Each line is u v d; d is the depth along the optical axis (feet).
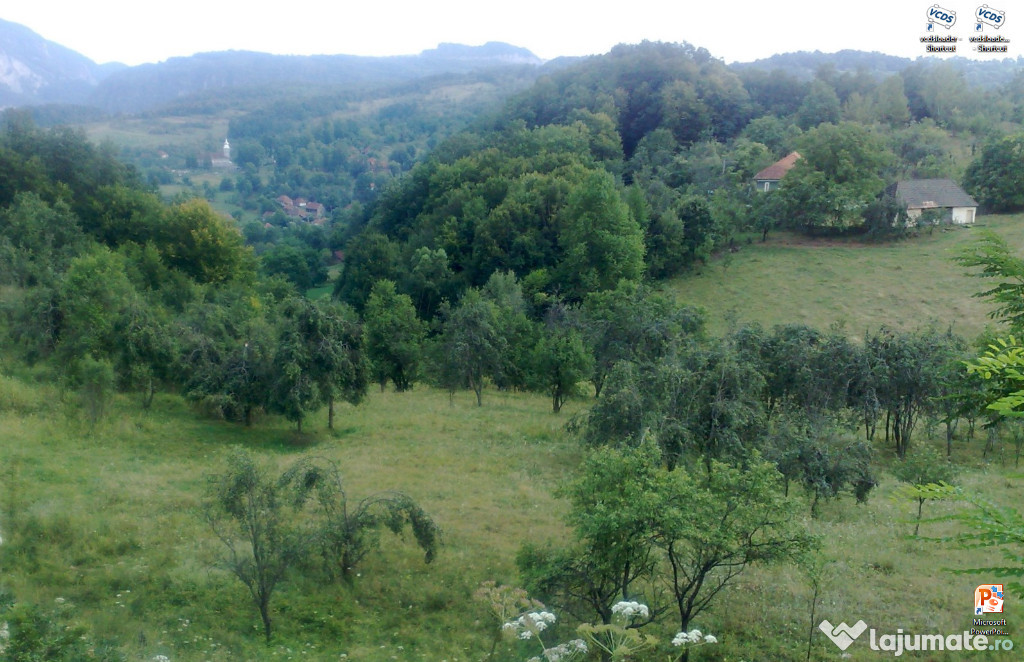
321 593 42.29
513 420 95.71
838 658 35.53
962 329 150.20
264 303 136.26
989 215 212.02
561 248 201.87
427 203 253.03
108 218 154.40
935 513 59.98
